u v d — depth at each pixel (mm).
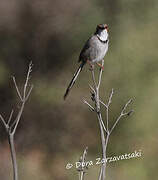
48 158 18672
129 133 16594
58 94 19438
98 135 18500
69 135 19078
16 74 21297
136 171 15742
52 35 20891
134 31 17578
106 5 19047
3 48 21672
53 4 21016
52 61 20703
